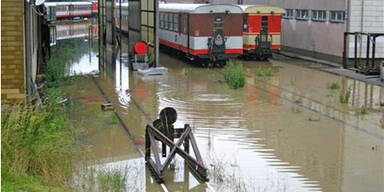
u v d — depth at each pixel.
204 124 15.91
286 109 18.19
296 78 25.17
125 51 36.78
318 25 32.25
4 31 12.16
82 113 17.12
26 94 12.61
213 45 28.66
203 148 13.37
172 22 33.38
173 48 33.47
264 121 16.39
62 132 11.24
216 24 28.81
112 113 17.22
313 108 18.41
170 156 11.19
